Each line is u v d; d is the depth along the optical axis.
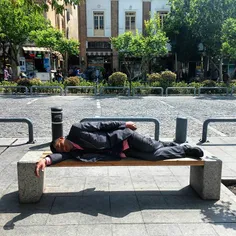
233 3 18.70
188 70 28.41
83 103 13.96
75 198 3.72
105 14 28.55
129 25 28.80
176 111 11.72
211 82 19.19
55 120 5.65
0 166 4.93
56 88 18.42
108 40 28.97
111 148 3.54
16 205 3.52
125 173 4.61
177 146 3.77
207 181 3.64
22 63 24.05
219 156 5.56
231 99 16.44
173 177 4.47
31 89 17.97
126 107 12.67
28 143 6.34
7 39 20.59
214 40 19.94
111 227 3.07
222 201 3.67
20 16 17.66
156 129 5.85
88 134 3.47
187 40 24.64
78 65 30.72
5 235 2.91
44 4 4.07
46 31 19.86
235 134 7.72
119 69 28.95
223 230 3.03
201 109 12.34
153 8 28.44
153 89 18.69
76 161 3.44
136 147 3.57
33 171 3.51
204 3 19.20
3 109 11.87
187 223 3.16
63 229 3.02
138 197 3.77
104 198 3.73
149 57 21.14
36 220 3.19
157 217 3.27
